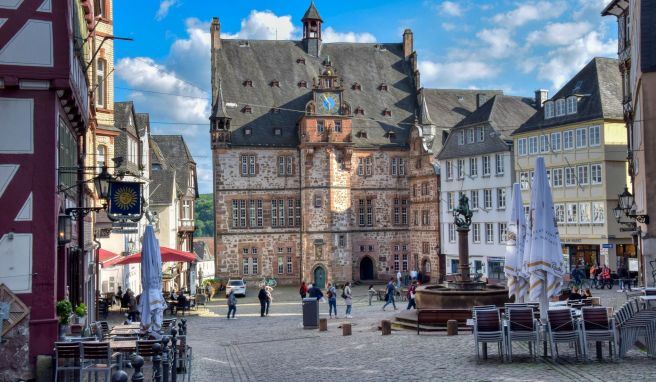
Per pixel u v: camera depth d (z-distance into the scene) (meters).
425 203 77.38
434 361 19.62
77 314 21.98
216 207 75.56
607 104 56.47
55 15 17.83
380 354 22.02
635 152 37.97
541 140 61.66
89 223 30.17
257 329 34.66
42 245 17.75
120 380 9.58
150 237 21.75
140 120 61.00
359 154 79.38
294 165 77.44
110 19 35.38
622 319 19.02
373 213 79.81
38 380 17.39
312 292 39.62
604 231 55.50
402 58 87.88
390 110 82.94
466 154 70.44
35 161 17.80
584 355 18.08
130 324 25.28
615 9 44.09
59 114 18.91
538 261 20.33
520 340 18.62
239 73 80.00
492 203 67.56
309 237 75.25
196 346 27.61
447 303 30.11
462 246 32.16
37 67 17.66
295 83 81.44
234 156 76.12
